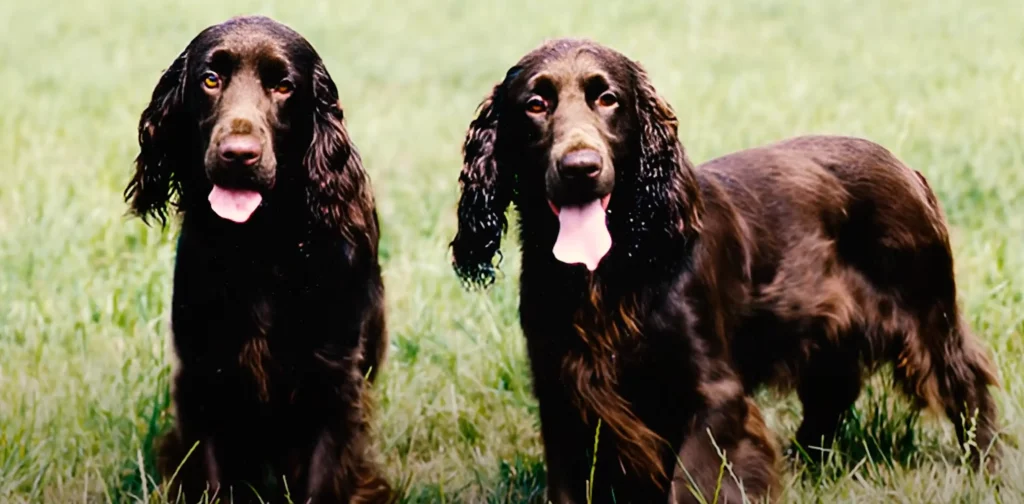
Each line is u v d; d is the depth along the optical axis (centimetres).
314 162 458
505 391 551
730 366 440
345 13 2156
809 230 480
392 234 805
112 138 1141
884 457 466
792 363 483
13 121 1217
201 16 2123
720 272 447
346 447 464
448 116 1310
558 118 418
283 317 451
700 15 2031
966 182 865
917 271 495
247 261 449
